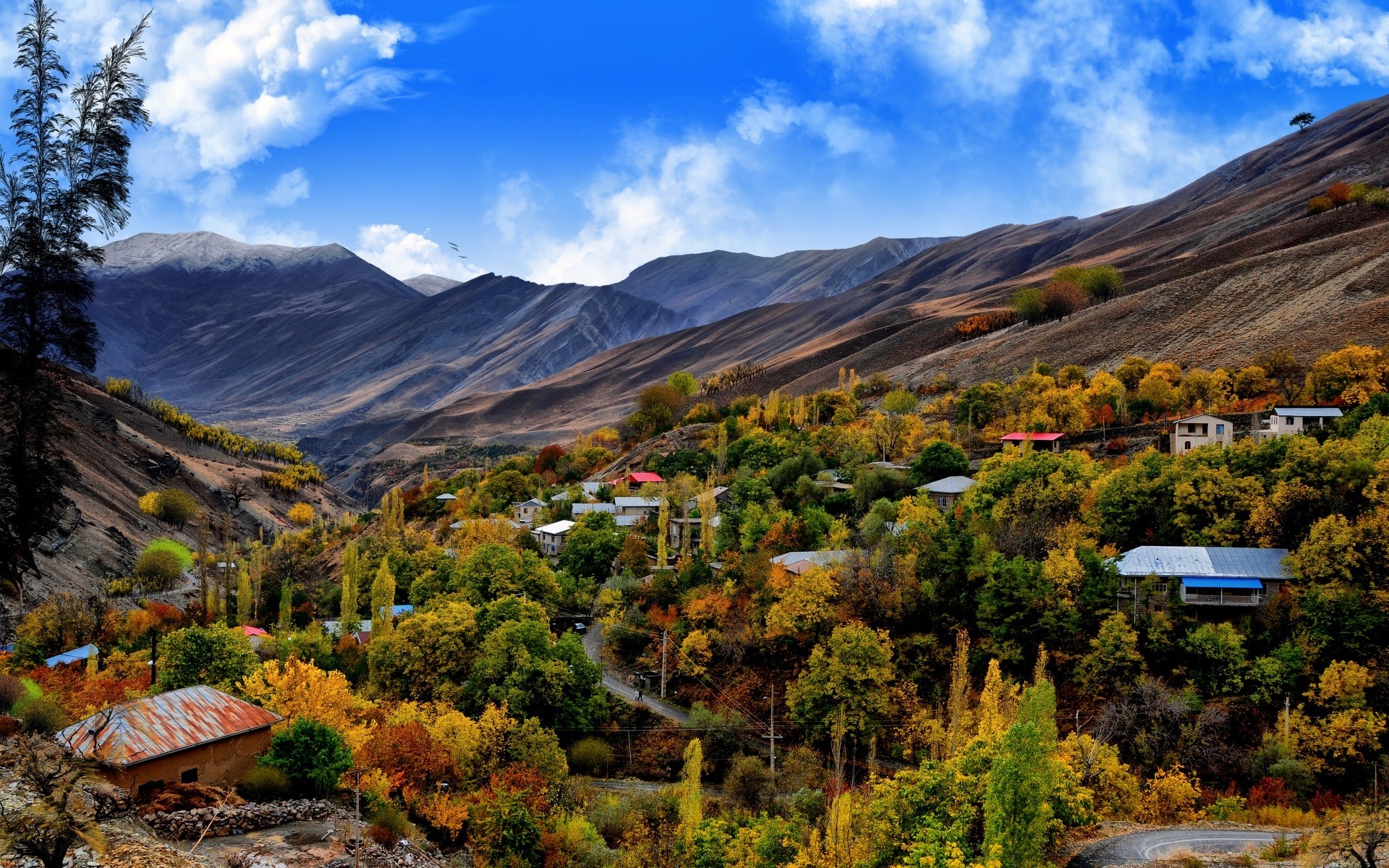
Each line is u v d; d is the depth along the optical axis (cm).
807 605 8769
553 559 13525
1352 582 7144
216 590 13362
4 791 3306
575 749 7731
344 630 10781
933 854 4234
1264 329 19400
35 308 3391
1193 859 4444
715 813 6619
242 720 5022
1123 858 4528
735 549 11469
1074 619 7625
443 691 8169
